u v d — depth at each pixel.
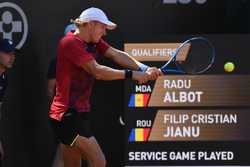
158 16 21.66
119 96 21.95
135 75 17.03
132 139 19.70
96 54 18.41
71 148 18.11
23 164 22.47
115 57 18.36
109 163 22.16
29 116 22.30
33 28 21.88
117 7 21.66
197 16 21.66
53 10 21.78
